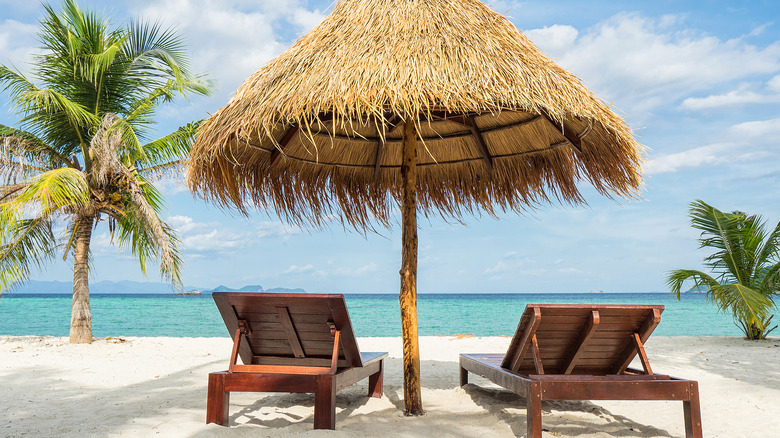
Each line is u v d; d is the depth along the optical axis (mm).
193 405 4195
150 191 10930
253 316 3670
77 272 9805
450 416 3830
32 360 7133
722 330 19844
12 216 8188
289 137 4387
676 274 10867
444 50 3471
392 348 8930
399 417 3787
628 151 3793
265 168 4836
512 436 3307
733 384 5133
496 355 4832
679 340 10266
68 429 3428
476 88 3172
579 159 4605
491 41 3654
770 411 4016
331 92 3174
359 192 5539
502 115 4715
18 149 9570
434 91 3111
